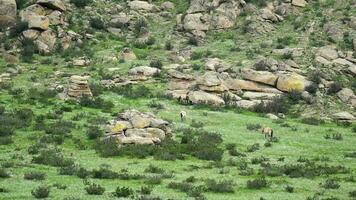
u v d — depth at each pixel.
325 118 131.38
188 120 121.31
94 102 130.25
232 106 137.88
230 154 95.56
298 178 76.62
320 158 93.56
